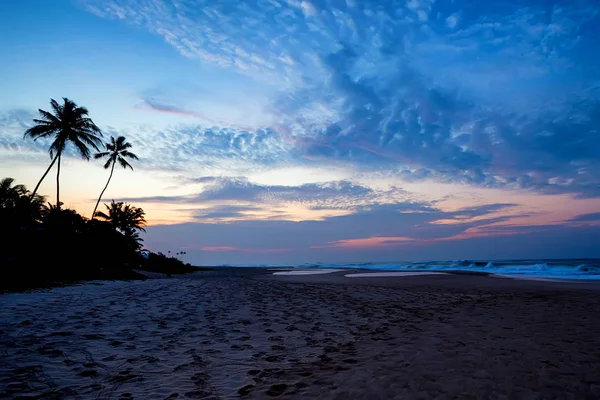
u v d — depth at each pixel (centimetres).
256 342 602
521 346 575
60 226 1997
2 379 394
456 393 375
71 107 3000
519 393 375
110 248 2292
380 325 768
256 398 366
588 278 2169
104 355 497
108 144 4203
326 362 496
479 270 3288
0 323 637
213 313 852
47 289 1190
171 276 3039
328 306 1026
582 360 494
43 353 488
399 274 2812
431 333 686
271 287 1586
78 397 360
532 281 1964
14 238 1720
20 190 2342
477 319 844
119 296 1080
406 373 441
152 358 495
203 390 387
